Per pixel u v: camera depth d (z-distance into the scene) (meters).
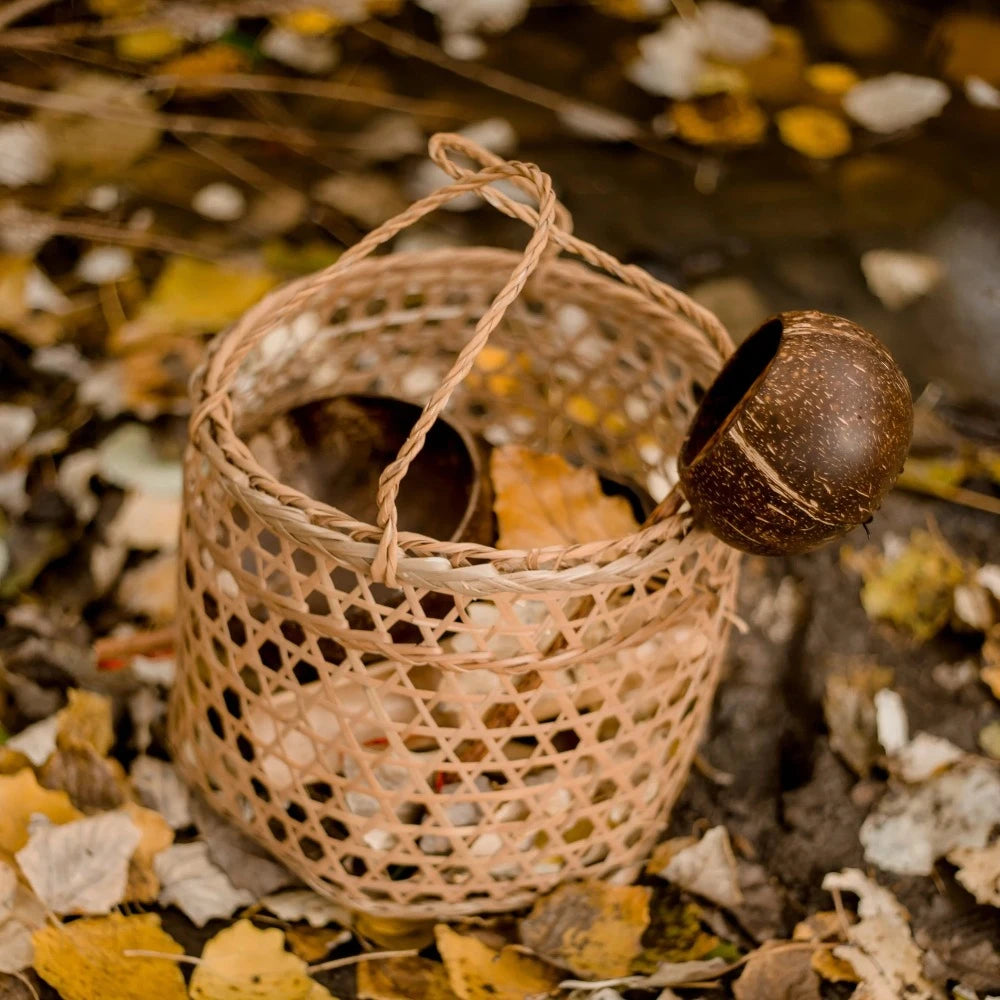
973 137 2.24
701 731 1.49
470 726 1.34
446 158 1.37
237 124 2.12
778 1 2.51
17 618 1.55
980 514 1.67
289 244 1.90
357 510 1.48
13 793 1.44
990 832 1.48
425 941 1.43
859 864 1.48
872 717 1.54
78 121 2.08
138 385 1.69
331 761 1.43
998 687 1.56
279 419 1.46
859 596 1.62
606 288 1.47
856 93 2.30
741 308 1.85
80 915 1.41
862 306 1.89
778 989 1.41
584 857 1.43
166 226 1.91
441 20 2.40
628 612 1.34
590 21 2.43
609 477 1.53
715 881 1.45
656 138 2.18
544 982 1.40
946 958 1.43
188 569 1.42
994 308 1.91
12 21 2.27
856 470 1.28
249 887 1.44
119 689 1.52
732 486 1.29
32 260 1.81
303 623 1.33
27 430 1.66
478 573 1.29
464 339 1.54
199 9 2.35
